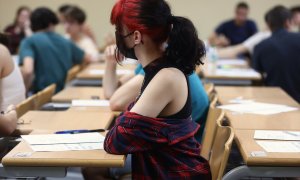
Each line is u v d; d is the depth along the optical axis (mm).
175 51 1669
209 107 2434
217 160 1874
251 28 6777
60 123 2277
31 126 2225
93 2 7488
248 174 1745
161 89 1653
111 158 1661
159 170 1682
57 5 7527
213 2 7340
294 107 2697
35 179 2059
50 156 1688
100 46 7496
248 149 1821
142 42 1684
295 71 4098
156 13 1647
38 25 4383
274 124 2271
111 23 1729
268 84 4203
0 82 2582
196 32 1688
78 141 1868
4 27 7262
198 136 2443
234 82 4066
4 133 2115
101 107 2697
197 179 1713
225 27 6809
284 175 1734
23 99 2727
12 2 7586
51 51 4355
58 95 3137
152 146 1679
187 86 1739
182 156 1711
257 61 4277
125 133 1664
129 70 4254
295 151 1792
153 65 1696
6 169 1706
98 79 4145
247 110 2600
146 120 1655
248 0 7262
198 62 1715
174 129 1695
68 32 5316
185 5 7387
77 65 4773
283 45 4109
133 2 1669
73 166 1661
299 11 5621
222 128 1936
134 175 1707
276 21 4188
